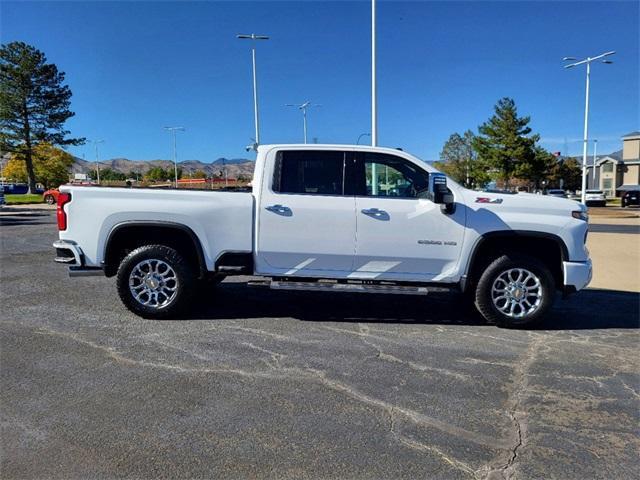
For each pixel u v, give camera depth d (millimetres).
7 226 20438
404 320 6078
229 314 6203
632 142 80438
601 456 3137
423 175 5844
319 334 5445
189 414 3562
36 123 60719
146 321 5836
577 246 5703
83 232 5828
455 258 5754
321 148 5828
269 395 3893
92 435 3264
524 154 48406
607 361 4770
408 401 3842
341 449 3156
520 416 3639
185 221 5773
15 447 3107
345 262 5812
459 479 2875
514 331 5727
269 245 5797
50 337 5195
